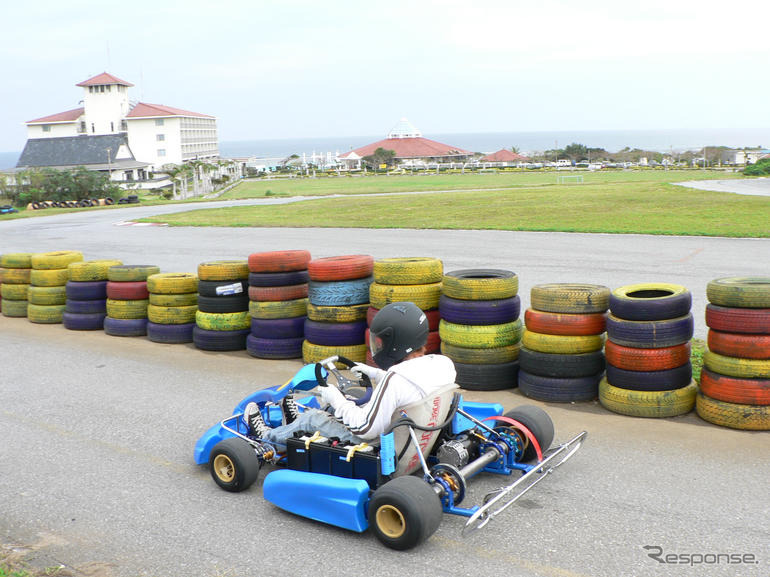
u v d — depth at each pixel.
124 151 116.94
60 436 6.52
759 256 16.86
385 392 4.31
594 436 6.12
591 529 4.49
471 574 4.02
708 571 3.96
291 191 71.62
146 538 4.58
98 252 22.84
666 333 6.40
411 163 155.75
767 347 5.99
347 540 4.48
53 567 4.23
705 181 63.44
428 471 4.41
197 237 26.83
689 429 6.21
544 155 164.12
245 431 5.73
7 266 12.49
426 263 8.02
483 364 7.50
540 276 14.83
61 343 10.46
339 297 8.26
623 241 20.69
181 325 10.19
